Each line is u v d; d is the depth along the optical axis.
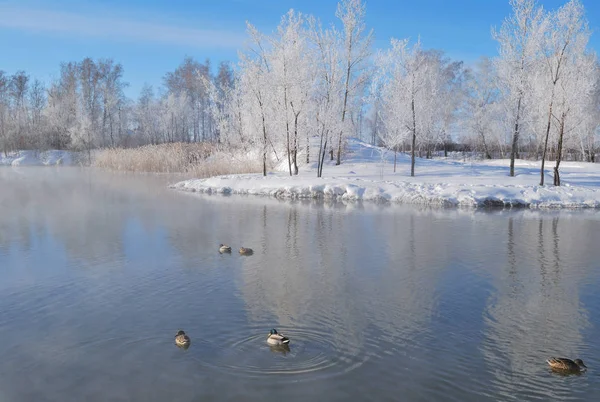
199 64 85.44
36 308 11.12
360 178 32.91
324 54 34.38
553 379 8.09
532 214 23.92
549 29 29.42
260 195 30.81
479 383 7.94
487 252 16.28
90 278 13.32
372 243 17.56
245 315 10.68
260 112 34.41
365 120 74.19
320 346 9.19
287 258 15.45
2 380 8.07
